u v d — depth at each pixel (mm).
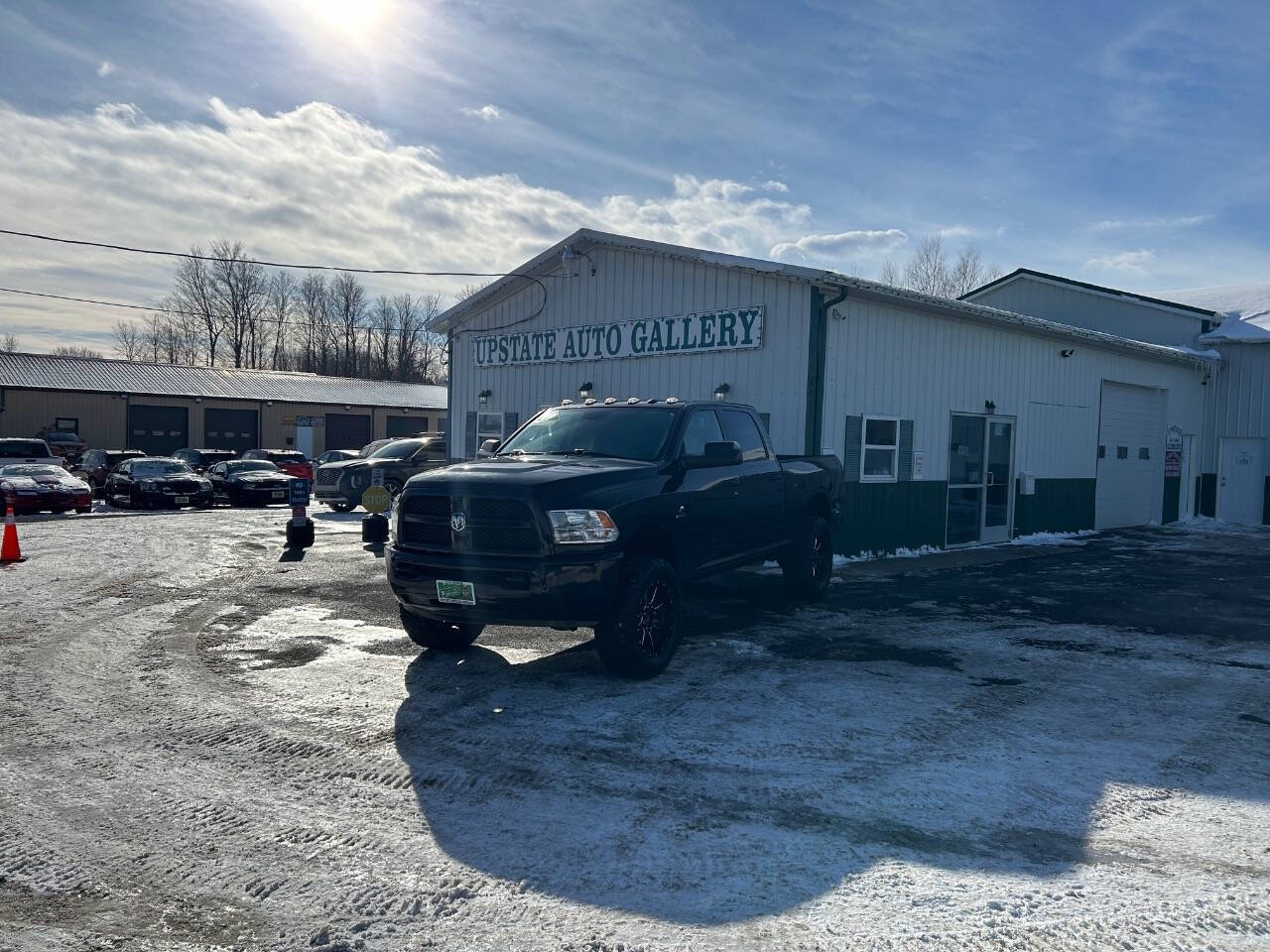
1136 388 20734
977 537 16047
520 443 8398
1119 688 6797
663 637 6949
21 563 13102
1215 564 14188
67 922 3461
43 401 41656
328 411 49438
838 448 12938
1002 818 4422
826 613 9508
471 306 18938
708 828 4270
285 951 3262
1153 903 3600
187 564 13039
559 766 5062
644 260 15109
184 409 45125
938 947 3270
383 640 8172
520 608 6336
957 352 15125
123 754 5270
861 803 4566
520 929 3391
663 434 7773
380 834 4215
